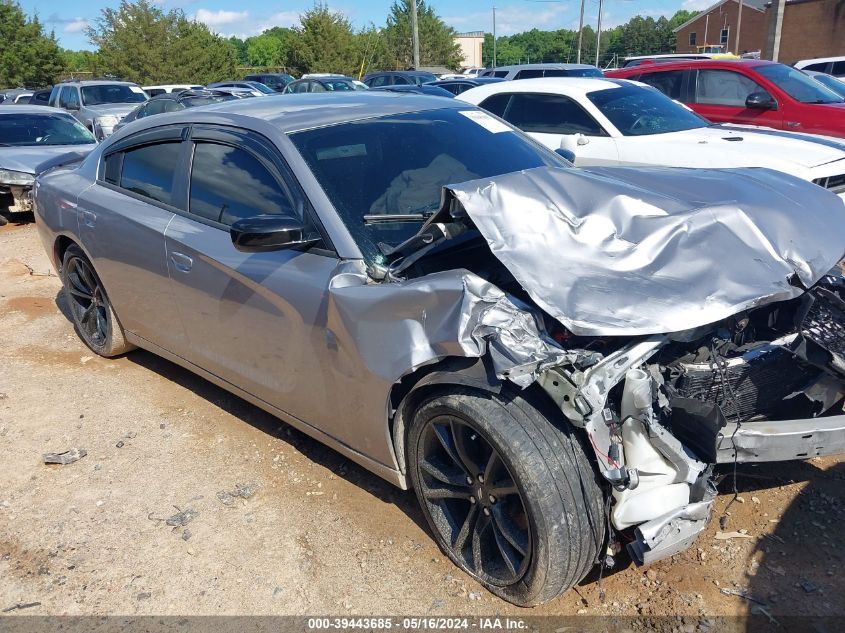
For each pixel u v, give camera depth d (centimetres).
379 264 285
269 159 326
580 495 233
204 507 327
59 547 306
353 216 300
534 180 272
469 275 247
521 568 247
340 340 280
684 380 254
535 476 230
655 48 9344
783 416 282
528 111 764
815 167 583
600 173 335
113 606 272
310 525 310
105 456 374
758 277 253
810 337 265
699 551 278
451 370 248
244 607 268
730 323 268
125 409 424
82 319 498
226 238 338
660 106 738
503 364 225
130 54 4072
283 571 284
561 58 11225
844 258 292
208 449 375
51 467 367
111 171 435
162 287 382
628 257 252
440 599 265
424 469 276
